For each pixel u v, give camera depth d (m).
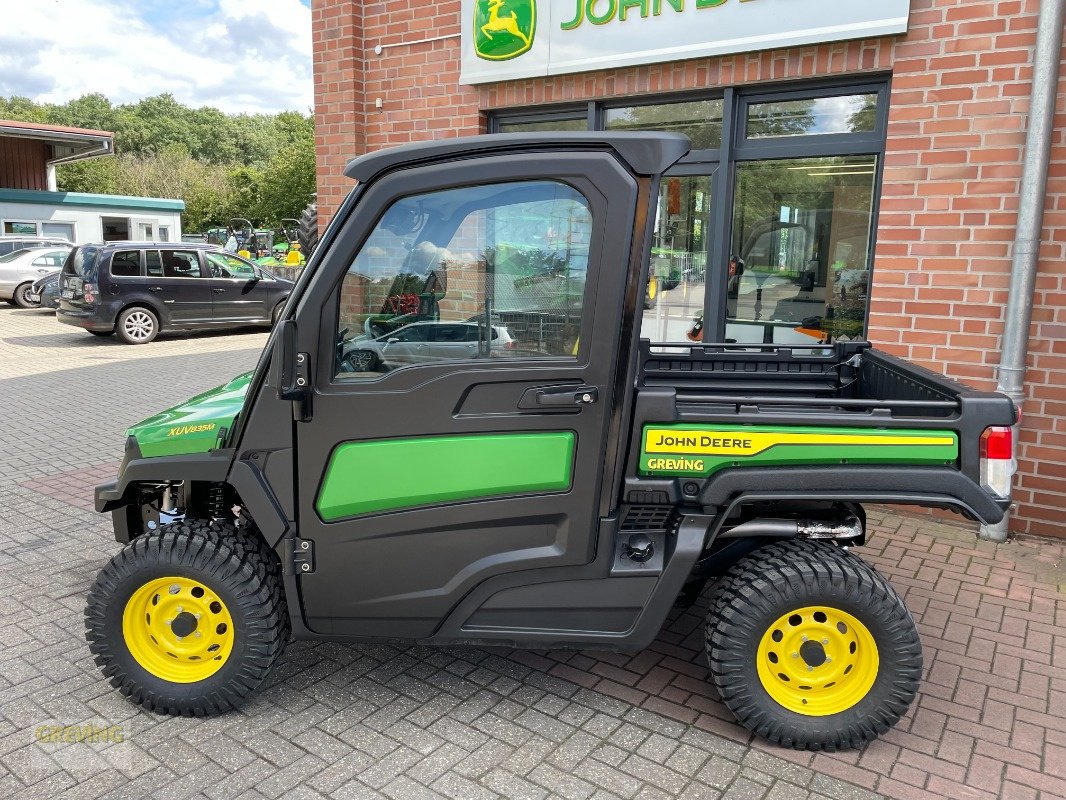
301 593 2.94
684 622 3.86
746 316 5.86
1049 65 4.33
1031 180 4.45
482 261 2.71
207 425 2.96
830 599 2.75
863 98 5.20
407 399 2.75
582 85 6.04
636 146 2.60
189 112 106.88
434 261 2.72
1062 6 4.28
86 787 2.66
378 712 3.10
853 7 4.87
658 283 6.12
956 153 4.78
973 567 4.42
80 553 4.64
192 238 47.09
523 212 2.67
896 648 2.74
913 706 3.15
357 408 2.77
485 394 2.73
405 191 2.67
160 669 3.05
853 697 2.81
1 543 4.80
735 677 2.82
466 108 6.61
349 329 2.76
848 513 3.04
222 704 3.01
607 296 2.65
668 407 2.76
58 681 3.31
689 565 2.79
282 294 15.27
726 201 5.71
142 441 3.01
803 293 5.62
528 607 2.89
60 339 14.45
